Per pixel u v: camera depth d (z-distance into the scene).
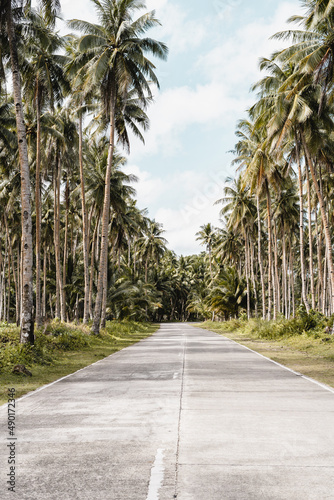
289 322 27.69
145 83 27.86
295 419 6.86
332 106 25.95
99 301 27.92
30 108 30.33
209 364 14.62
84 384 10.62
